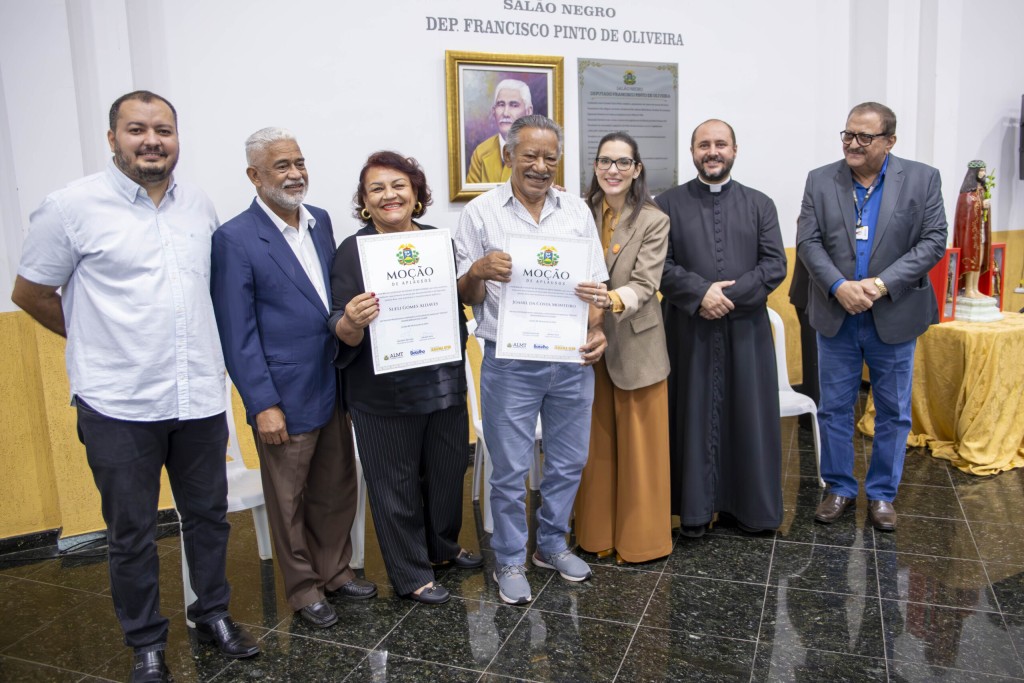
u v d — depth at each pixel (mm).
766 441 2994
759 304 2885
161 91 3312
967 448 3799
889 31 4516
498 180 3973
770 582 2727
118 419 2064
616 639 2393
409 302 2346
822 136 4801
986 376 3762
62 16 3016
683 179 4453
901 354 3047
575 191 4199
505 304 2383
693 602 2602
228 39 3402
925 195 2959
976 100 5031
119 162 2025
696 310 2848
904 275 2910
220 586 2391
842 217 3037
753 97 4566
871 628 2410
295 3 3496
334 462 2582
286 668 2297
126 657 2418
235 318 2248
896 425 3119
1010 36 5152
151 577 2205
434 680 2213
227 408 2902
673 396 3043
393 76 3725
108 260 2020
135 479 2115
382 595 2713
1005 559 2850
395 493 2553
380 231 2439
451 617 2551
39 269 2021
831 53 4723
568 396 2555
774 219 2943
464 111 3842
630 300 2555
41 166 3066
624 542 2869
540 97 3988
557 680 2191
